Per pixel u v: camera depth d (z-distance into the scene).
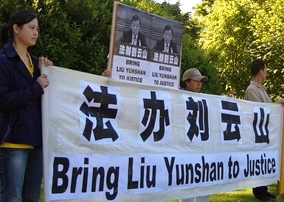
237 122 6.05
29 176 3.97
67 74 4.01
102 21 7.92
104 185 4.27
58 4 7.46
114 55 4.94
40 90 3.71
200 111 5.43
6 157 3.71
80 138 4.08
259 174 6.49
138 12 5.16
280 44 18.59
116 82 4.42
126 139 4.50
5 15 7.02
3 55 3.72
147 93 4.74
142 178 4.66
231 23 24.09
